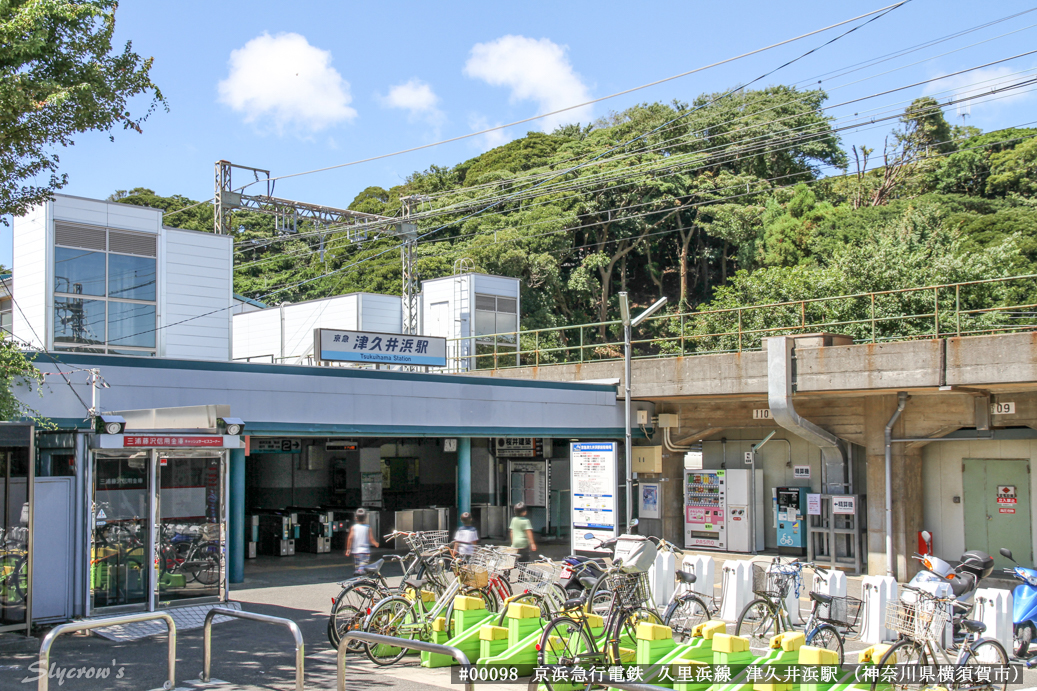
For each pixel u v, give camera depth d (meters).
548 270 53.91
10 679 9.20
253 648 10.84
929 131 55.38
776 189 54.59
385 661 10.05
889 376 16.86
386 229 35.41
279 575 17.94
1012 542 18.48
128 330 23.70
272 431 16.59
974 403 17.44
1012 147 53.94
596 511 18.75
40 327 22.25
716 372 19.94
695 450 22.84
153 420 12.95
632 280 62.00
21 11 10.67
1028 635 11.00
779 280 36.75
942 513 19.42
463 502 20.75
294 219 33.16
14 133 11.41
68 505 12.05
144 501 12.75
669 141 50.91
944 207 47.81
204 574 13.52
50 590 11.78
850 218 48.28
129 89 12.04
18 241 23.09
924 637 8.06
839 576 11.64
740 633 11.32
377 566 11.20
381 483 24.97
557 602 10.54
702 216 56.62
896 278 32.88
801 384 18.23
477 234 56.56
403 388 18.50
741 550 21.33
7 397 12.55
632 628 9.66
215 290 25.62
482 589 11.39
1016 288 34.47
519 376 24.92
